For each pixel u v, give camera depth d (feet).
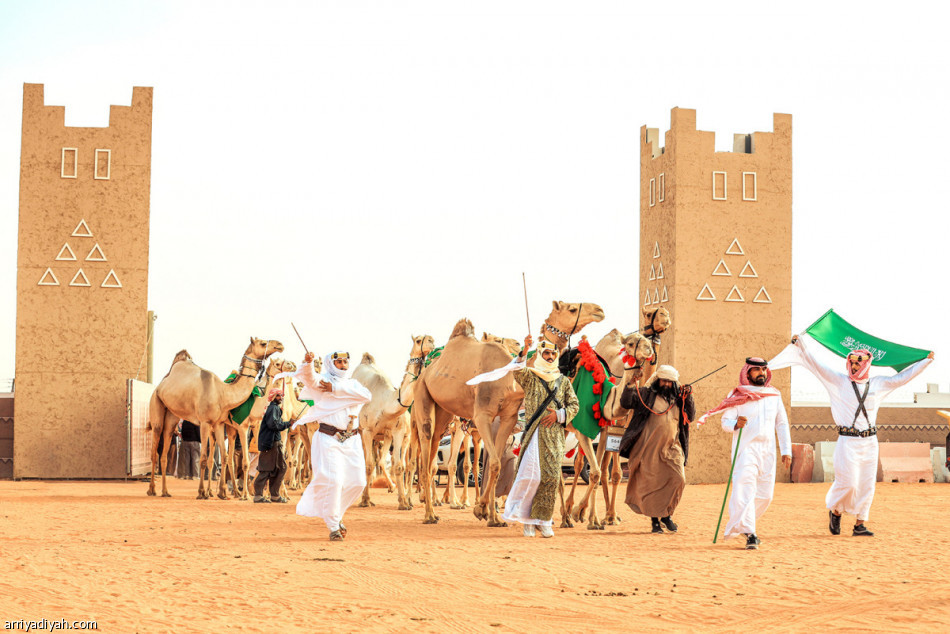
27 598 25.79
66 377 93.45
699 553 35.81
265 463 63.21
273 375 64.44
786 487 87.20
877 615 24.31
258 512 54.34
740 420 38.52
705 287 95.86
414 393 50.16
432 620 23.56
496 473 46.01
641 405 43.50
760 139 98.43
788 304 97.66
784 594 27.04
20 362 92.89
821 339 46.75
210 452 67.51
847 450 42.60
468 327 48.91
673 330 95.14
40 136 94.43
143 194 95.40
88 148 95.04
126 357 94.27
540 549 36.65
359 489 40.14
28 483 88.07
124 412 93.91
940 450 98.73
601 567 31.83
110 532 42.37
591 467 45.83
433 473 49.60
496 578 29.43
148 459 96.84
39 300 93.50
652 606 25.38
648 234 101.65
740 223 97.30
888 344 45.57
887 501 66.59
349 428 40.04
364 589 27.53
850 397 42.83
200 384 67.00
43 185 94.22
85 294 94.12
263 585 27.99
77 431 93.20
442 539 40.14
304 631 22.20
